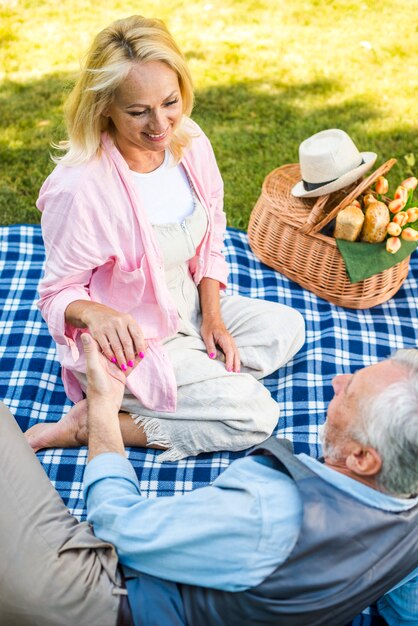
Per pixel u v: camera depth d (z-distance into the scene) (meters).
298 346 2.74
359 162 2.98
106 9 5.48
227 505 1.60
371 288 2.96
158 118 2.09
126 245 2.29
